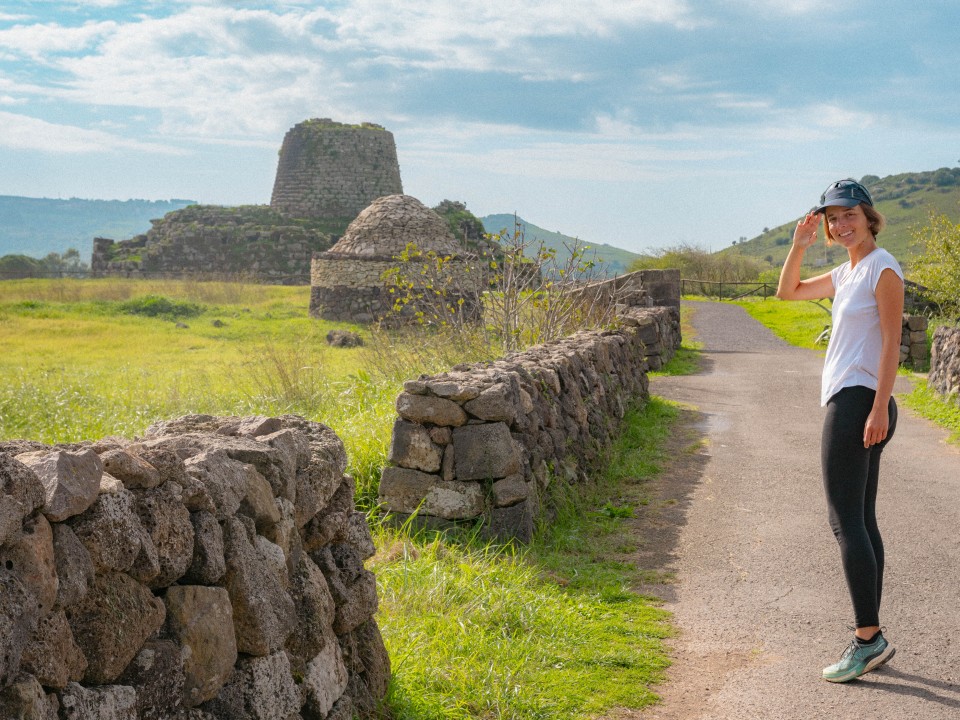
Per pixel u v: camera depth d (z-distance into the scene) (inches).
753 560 221.1
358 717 121.8
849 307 153.5
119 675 80.1
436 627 162.4
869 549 150.3
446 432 231.3
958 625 174.7
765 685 148.8
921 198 5428.2
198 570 93.3
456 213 2864.2
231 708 94.6
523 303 522.9
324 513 127.4
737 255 2368.4
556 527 244.8
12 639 66.2
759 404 514.3
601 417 345.7
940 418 454.6
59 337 989.8
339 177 2886.3
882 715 137.0
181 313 1294.3
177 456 93.3
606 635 170.4
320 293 1378.0
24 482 70.9
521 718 134.0
